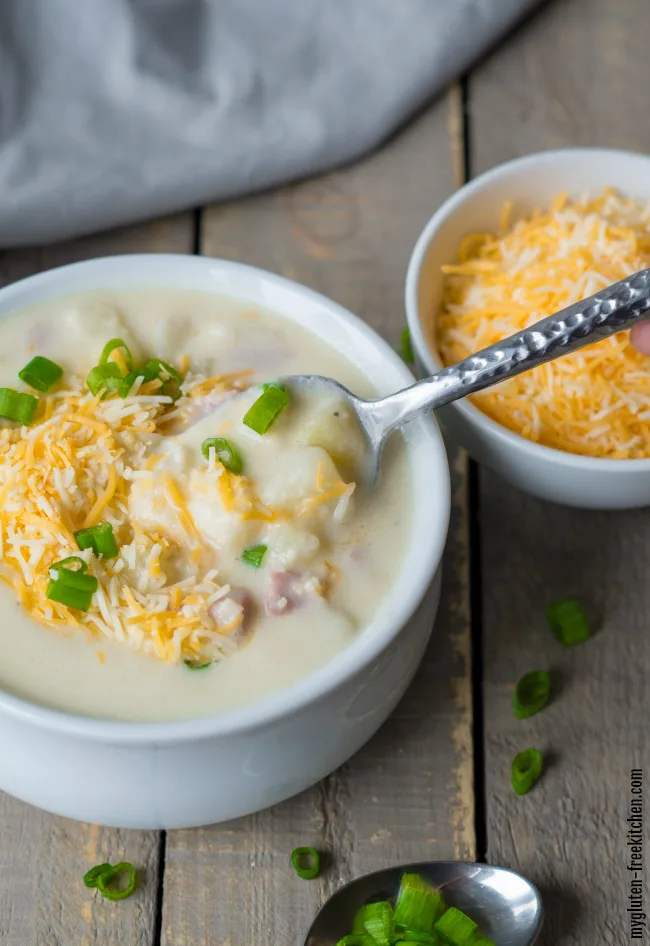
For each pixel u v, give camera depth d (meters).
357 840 0.61
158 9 0.75
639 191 0.69
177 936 0.60
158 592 0.56
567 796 0.62
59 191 0.72
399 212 0.75
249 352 0.62
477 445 0.64
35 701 0.55
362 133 0.75
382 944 0.58
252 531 0.57
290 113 0.75
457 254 0.69
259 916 0.60
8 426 0.60
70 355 0.62
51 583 0.55
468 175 0.76
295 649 0.56
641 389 0.64
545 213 0.70
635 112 0.78
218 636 0.56
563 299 0.64
